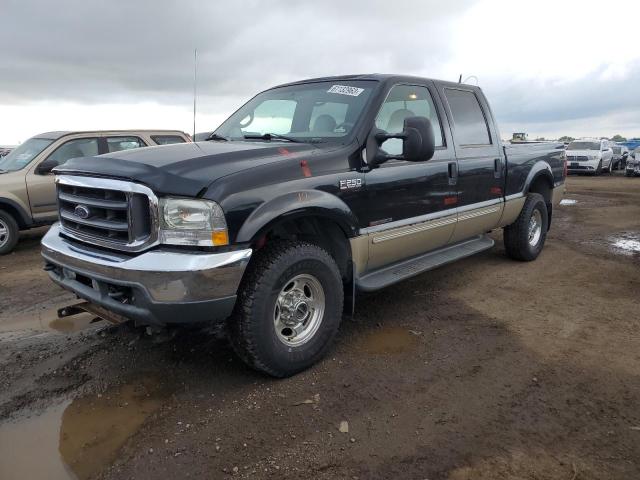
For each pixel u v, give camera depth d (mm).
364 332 4312
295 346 3494
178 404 3207
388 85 4320
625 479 2490
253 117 4824
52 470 2619
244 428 2939
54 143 8477
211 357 3838
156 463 2650
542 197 6633
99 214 3336
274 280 3256
